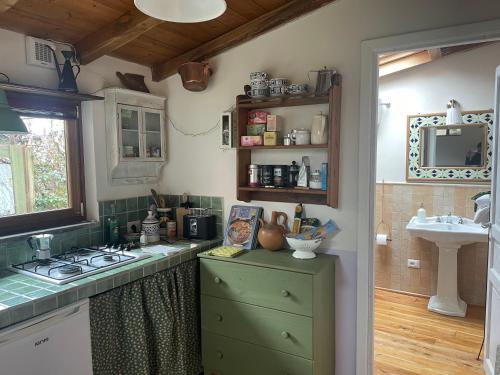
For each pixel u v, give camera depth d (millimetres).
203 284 2334
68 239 2271
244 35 2438
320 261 2148
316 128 2211
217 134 2664
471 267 3539
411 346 2896
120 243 2453
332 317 2285
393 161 3812
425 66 3609
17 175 2100
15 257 2002
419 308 3553
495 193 2322
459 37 1880
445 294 3469
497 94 2307
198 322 2477
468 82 3445
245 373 2227
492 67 3342
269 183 2432
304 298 1995
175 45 2564
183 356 2262
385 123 3824
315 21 2246
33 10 1892
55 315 1598
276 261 2154
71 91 2154
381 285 3998
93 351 1815
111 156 2484
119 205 2602
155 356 2125
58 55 2223
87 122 2414
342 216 2252
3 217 2023
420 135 3662
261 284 2123
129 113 2551
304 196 2369
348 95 2176
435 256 3697
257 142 2381
